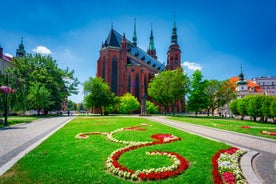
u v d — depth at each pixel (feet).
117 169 21.03
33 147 32.60
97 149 31.04
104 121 89.66
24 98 90.53
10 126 70.74
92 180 18.69
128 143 36.01
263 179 19.93
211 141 39.19
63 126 69.21
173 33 388.98
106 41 304.50
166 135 46.03
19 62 174.09
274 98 108.17
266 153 31.12
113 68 286.25
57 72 189.16
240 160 26.21
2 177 19.24
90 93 204.13
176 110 343.26
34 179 18.78
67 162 24.08
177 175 20.33
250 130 61.87
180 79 200.34
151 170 20.93
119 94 282.56
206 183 18.24
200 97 185.37
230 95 195.52
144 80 313.94
